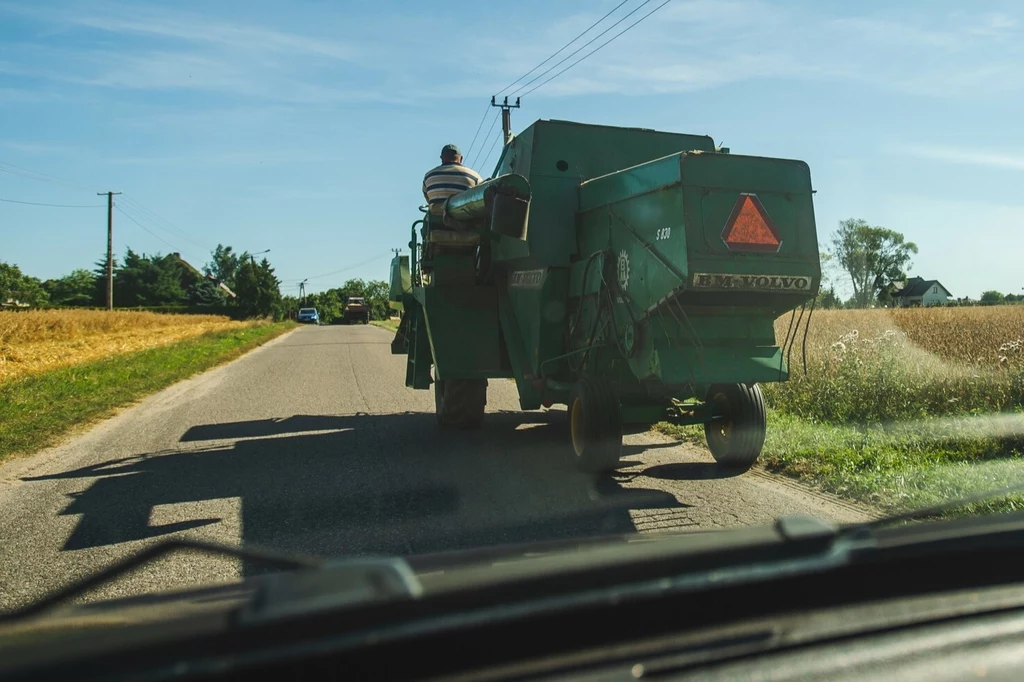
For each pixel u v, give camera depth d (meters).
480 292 8.73
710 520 5.40
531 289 7.89
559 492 6.30
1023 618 2.01
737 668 1.75
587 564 1.96
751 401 6.86
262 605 1.62
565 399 7.62
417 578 1.88
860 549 2.12
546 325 7.68
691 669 1.75
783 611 2.02
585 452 6.60
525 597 1.82
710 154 5.89
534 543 2.50
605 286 6.84
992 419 7.80
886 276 85.12
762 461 7.17
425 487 6.52
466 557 2.26
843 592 2.08
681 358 6.16
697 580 1.94
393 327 50.72
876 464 6.53
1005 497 5.34
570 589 1.87
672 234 5.94
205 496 6.34
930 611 2.01
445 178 8.94
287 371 17.80
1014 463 6.35
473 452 8.02
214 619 1.70
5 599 4.11
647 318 6.30
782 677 1.72
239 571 4.48
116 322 41.12
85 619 1.92
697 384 6.08
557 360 7.66
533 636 1.78
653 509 5.73
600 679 1.70
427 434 9.18
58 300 91.44
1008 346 9.46
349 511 5.80
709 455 7.75
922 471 6.23
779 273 5.93
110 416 11.02
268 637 1.58
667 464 7.36
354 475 7.02
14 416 10.52
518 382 8.14
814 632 1.89
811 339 14.29
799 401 9.52
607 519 5.46
